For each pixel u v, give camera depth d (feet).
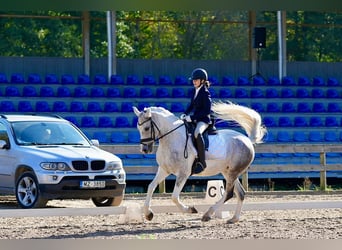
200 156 49.06
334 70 113.19
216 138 50.16
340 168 76.23
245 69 109.50
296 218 53.26
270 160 88.89
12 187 57.21
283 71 106.22
